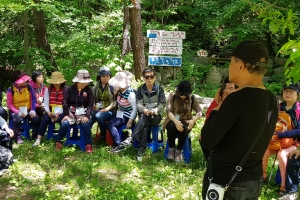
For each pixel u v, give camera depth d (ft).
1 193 11.80
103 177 13.14
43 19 30.76
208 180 6.25
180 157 14.74
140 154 14.89
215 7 33.27
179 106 14.70
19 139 16.26
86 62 31.17
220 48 39.09
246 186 5.87
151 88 15.39
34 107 16.67
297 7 21.59
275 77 32.01
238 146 5.75
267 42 36.52
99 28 33.55
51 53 31.91
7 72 35.86
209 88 31.07
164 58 31.22
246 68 5.68
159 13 36.35
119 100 16.10
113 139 15.87
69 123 15.58
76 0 30.89
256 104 5.59
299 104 12.37
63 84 16.62
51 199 11.13
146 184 12.57
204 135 5.83
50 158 14.47
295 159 11.31
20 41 32.58
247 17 32.68
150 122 15.42
